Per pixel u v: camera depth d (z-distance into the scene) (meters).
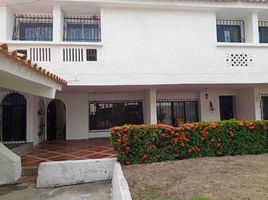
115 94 14.99
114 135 7.41
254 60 11.52
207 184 4.84
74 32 11.48
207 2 10.97
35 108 12.77
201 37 11.22
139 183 5.23
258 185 4.62
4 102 12.39
